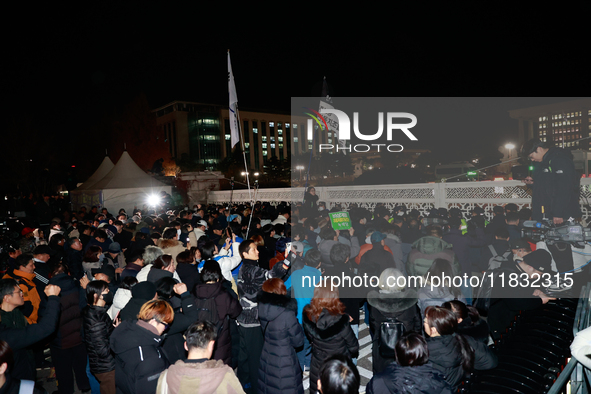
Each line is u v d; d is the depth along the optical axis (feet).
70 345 14.43
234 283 18.72
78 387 15.24
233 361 16.72
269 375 11.32
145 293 11.80
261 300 11.63
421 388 7.29
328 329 10.81
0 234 31.14
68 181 86.02
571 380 8.57
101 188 62.28
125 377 9.37
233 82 22.70
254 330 14.29
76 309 14.67
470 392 10.27
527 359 11.18
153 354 9.50
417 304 12.77
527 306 12.88
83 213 44.75
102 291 12.23
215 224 27.78
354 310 14.97
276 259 17.11
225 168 197.67
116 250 22.12
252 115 355.15
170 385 7.68
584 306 11.11
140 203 64.54
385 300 11.70
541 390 9.91
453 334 8.88
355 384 6.79
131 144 174.70
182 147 328.29
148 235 25.64
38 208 58.80
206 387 7.49
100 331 12.09
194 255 18.69
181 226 25.84
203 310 12.73
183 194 79.30
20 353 10.89
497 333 13.94
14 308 12.09
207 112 332.39
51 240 24.32
